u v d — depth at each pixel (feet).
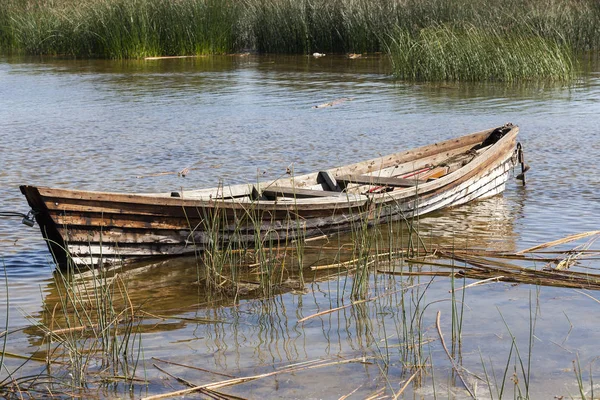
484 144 46.75
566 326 24.63
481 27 96.89
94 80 91.50
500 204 40.91
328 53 118.42
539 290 27.86
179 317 26.18
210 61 110.93
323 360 22.58
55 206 29.35
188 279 30.32
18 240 34.32
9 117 67.46
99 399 20.49
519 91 79.51
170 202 31.63
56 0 127.65
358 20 115.03
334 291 28.63
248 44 123.65
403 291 28.25
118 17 114.73
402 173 43.68
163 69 101.91
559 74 87.40
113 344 22.89
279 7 120.67
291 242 34.63
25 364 22.59
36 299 27.86
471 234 35.60
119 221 30.96
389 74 94.38
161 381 21.45
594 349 22.93
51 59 115.55
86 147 54.80
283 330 24.93
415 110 69.10
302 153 52.49
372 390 20.80
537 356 22.59
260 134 59.21
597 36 113.19
